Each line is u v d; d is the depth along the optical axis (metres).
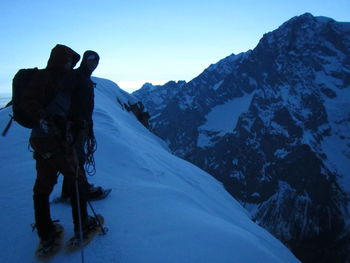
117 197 5.53
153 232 4.50
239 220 10.84
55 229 4.05
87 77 4.31
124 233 4.38
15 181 5.96
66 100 3.80
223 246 4.39
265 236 10.88
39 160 3.82
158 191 6.09
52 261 3.84
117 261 3.86
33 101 3.34
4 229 4.49
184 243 4.30
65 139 3.73
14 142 8.62
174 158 18.14
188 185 10.78
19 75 3.48
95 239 4.16
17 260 3.92
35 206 3.86
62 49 3.75
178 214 5.08
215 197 12.88
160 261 3.94
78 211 3.64
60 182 6.06
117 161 8.05
